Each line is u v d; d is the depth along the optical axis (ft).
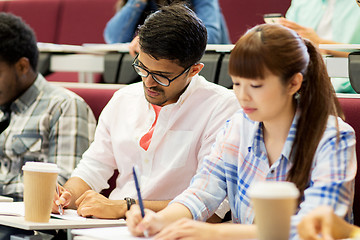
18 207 5.83
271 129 5.07
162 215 5.01
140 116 6.99
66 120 7.84
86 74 9.78
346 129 4.83
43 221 5.08
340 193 4.48
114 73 8.77
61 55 9.66
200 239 4.23
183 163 6.63
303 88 4.87
